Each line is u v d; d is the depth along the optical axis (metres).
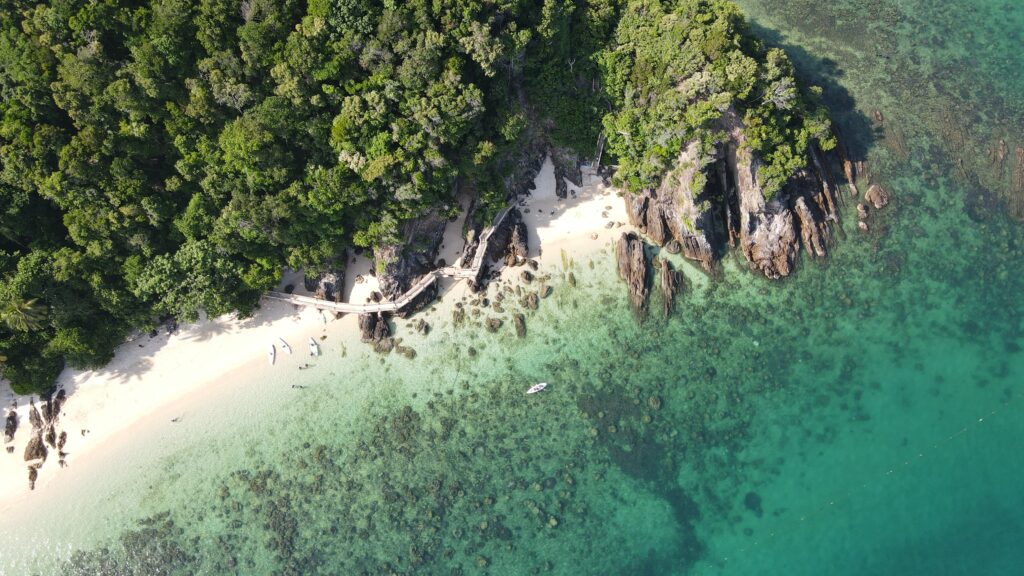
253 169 41.06
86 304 43.09
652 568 44.78
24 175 39.31
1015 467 45.69
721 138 43.59
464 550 45.03
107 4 38.03
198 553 45.44
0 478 45.84
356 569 44.97
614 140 46.66
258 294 46.59
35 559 45.38
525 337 47.91
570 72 46.41
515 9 41.44
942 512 45.06
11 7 38.41
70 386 46.81
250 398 47.28
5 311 39.81
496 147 45.03
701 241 47.53
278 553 45.28
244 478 46.31
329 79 40.34
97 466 46.28
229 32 39.50
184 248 42.97
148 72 38.34
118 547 45.50
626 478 46.03
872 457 46.00
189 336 47.62
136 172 41.06
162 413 46.91
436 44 39.59
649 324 48.12
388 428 46.88
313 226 43.97
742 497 45.69
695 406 46.97
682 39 43.75
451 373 47.62
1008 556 44.03
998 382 47.03
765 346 47.75
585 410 47.00
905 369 47.31
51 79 38.62
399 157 41.34
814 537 44.81
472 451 46.50
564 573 44.69
